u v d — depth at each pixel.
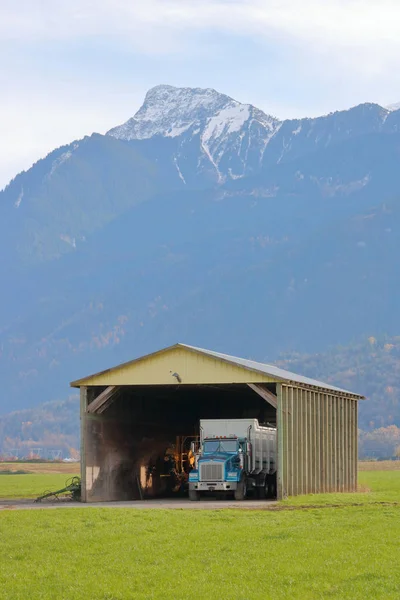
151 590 25.38
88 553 31.00
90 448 59.91
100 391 61.31
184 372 58.06
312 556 29.75
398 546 31.72
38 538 33.97
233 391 71.81
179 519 40.09
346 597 24.11
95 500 59.72
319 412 65.12
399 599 23.83
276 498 60.28
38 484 89.56
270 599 24.03
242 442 59.28
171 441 75.38
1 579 27.02
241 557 29.69
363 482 84.75
